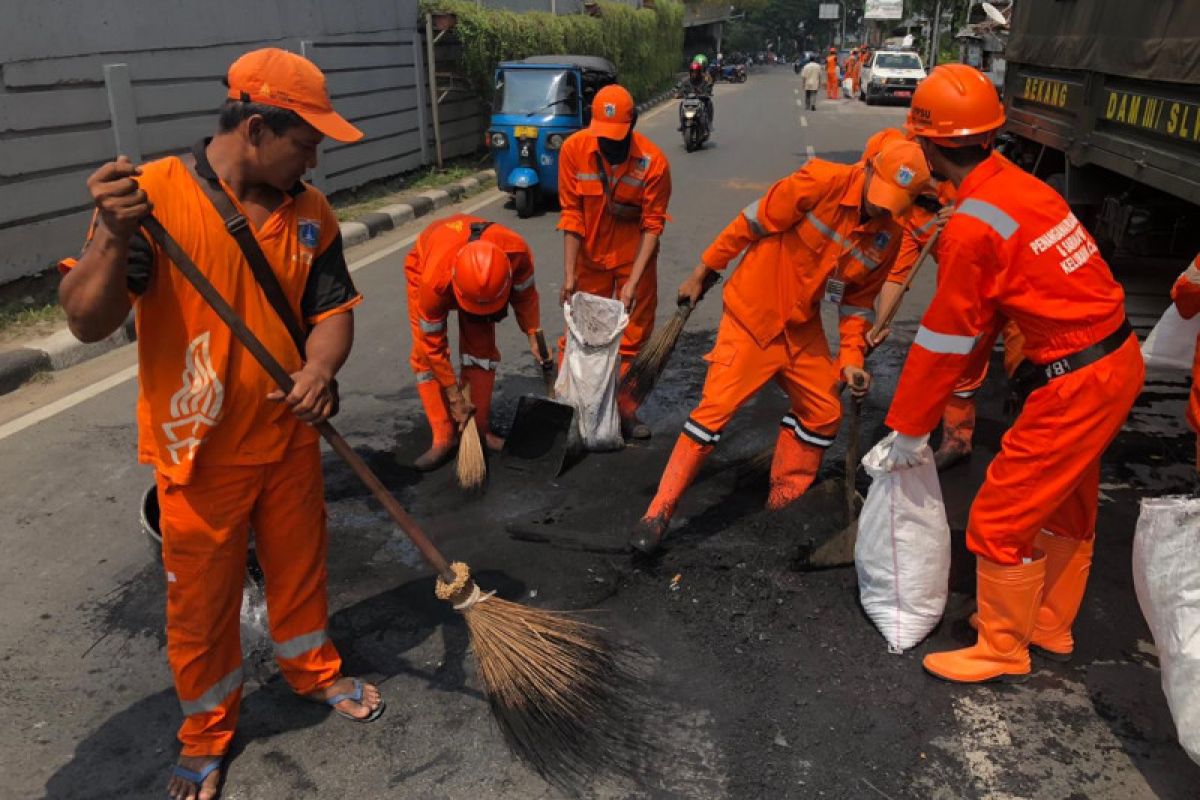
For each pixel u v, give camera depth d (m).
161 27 7.88
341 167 10.98
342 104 10.96
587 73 11.35
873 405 5.16
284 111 2.13
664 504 3.56
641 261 4.64
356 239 9.38
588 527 3.83
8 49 6.41
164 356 2.21
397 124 12.46
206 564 2.37
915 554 2.96
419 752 2.64
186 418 2.23
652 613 3.26
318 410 2.33
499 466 4.42
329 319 2.42
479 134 15.30
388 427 4.91
